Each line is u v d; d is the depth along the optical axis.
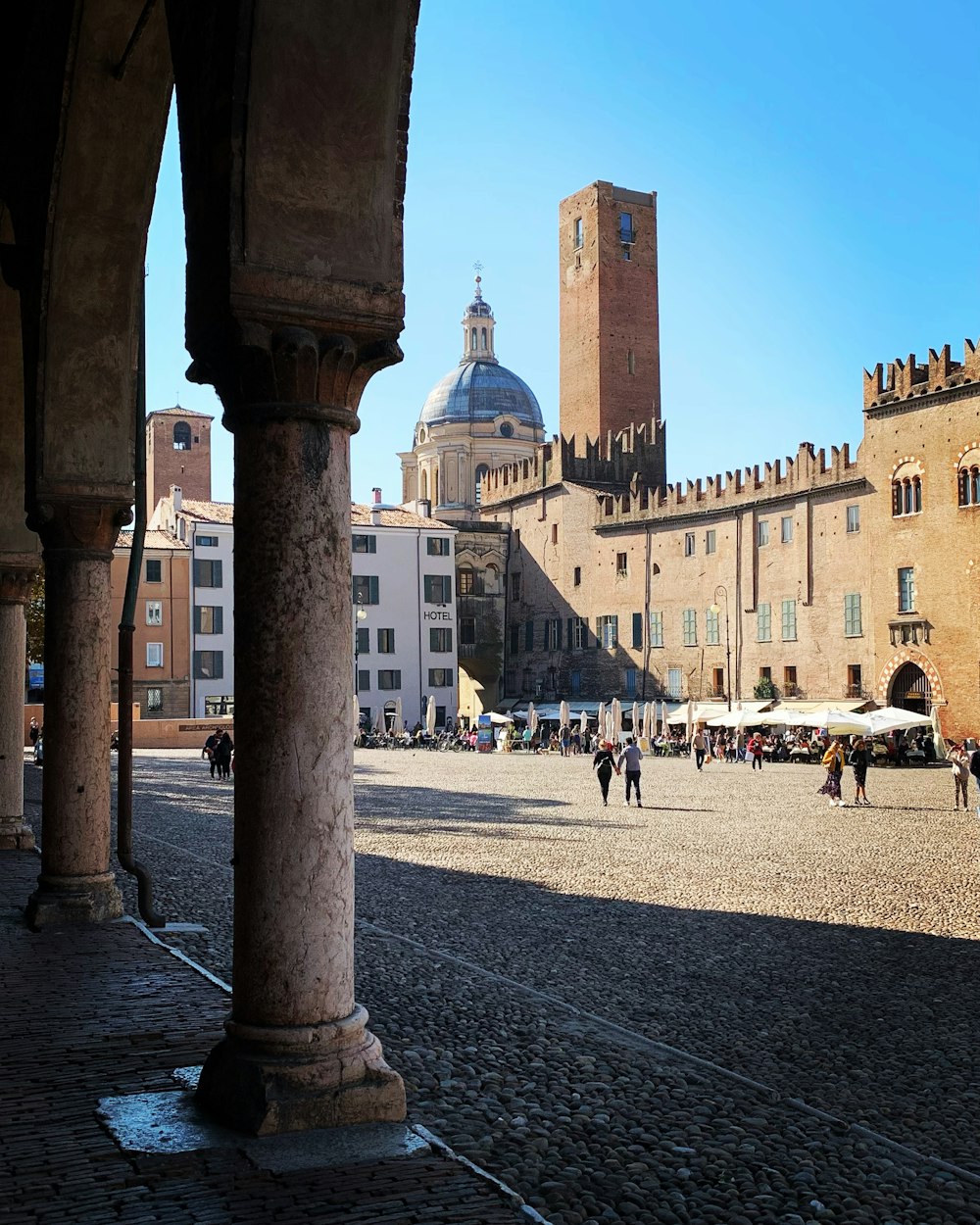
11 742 17.55
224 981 10.03
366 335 6.78
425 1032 9.31
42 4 10.02
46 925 12.05
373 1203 5.49
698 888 17.59
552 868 19.70
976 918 15.05
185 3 7.07
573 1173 6.36
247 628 6.65
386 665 83.75
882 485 63.78
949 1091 8.36
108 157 10.12
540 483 91.50
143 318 11.54
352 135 6.67
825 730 60.53
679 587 78.94
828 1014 10.38
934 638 60.81
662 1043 9.38
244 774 6.62
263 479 6.66
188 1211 5.38
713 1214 5.90
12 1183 5.68
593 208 98.94
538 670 90.56
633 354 98.88
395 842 23.48
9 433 15.23
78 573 11.95
